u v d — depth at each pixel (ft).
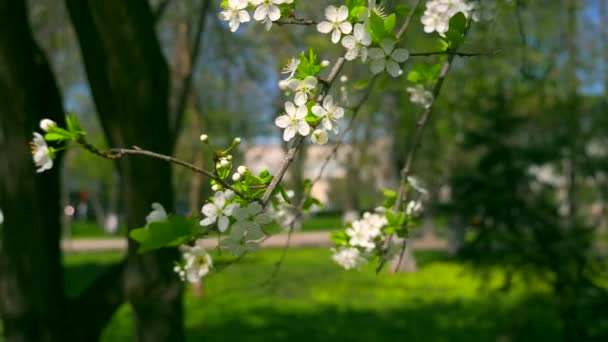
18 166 11.98
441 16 5.79
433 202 22.52
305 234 75.05
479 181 20.76
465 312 28.30
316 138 3.99
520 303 22.15
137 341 12.53
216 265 4.34
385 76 6.78
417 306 30.04
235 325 26.12
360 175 75.66
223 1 4.16
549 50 27.71
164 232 3.75
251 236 3.80
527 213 20.03
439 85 6.28
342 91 6.46
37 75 12.10
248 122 33.81
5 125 12.01
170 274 12.30
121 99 11.73
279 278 37.29
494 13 6.70
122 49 11.48
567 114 22.72
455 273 39.17
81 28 11.71
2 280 12.47
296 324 26.27
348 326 25.86
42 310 12.38
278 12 4.10
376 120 40.04
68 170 72.02
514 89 21.68
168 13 27.58
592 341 19.07
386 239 6.21
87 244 67.05
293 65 4.21
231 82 30.60
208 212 3.80
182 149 40.52
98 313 12.55
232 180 3.90
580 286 19.44
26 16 12.03
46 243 12.40
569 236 19.71
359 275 38.81
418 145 6.48
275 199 6.39
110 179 74.69
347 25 4.21
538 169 22.67
